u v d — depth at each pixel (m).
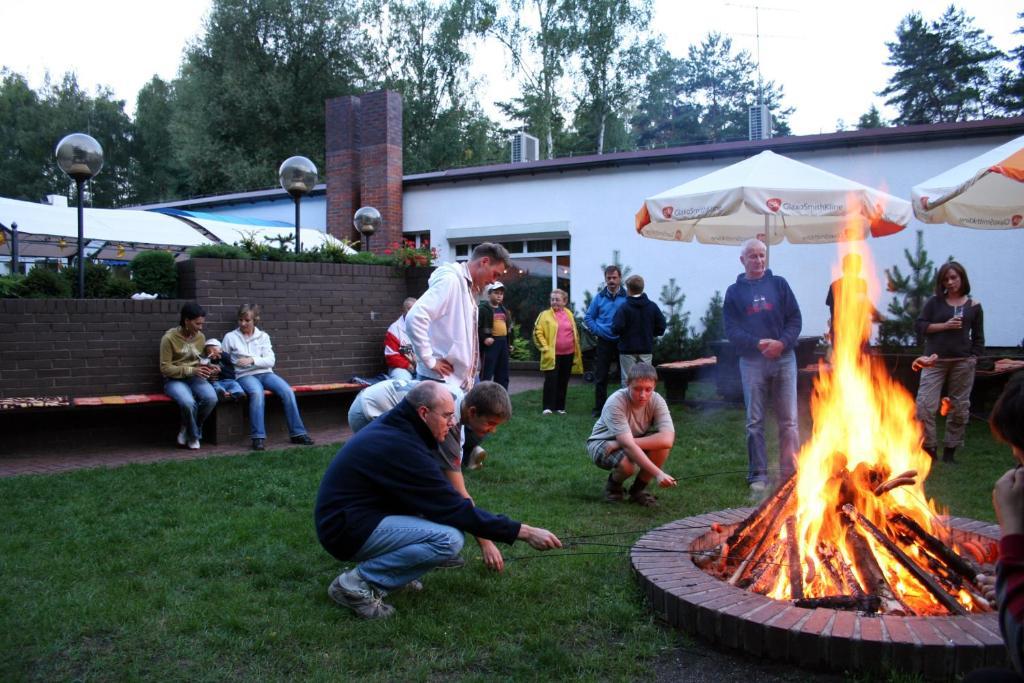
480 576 4.14
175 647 3.29
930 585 3.46
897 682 2.83
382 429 3.68
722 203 7.71
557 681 3.03
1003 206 8.27
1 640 3.29
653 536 4.36
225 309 8.80
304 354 9.48
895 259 12.45
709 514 4.80
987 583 3.41
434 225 17.31
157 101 51.47
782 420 6.37
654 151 14.44
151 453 7.67
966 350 7.16
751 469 6.35
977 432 8.58
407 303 9.36
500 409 4.00
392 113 17.50
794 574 3.61
